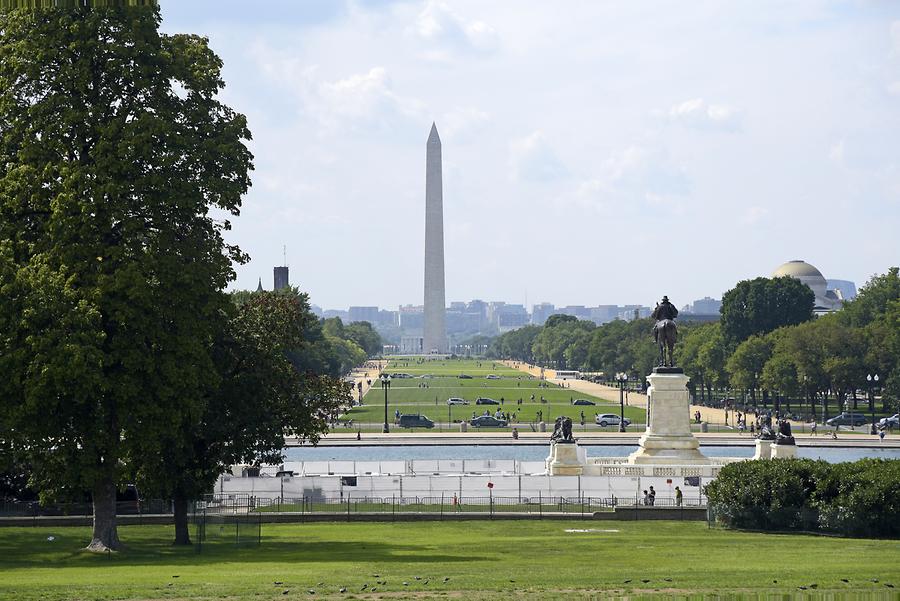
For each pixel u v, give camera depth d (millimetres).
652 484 121875
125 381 78625
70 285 79375
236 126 87375
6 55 82875
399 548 78812
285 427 92625
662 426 135875
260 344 89625
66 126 80875
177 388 80125
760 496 90062
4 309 76500
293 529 95500
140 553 78750
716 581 58906
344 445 192500
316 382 93438
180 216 84812
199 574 63656
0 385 76562
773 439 138125
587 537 85625
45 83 83688
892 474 84750
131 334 79438
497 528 94875
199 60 88625
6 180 81375
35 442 79812
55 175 81250
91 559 75562
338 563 69062
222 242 88562
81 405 79375
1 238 82125
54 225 79500
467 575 61688
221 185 84750
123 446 79312
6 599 54531
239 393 87312
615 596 54812
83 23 82625
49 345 75875
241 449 87062
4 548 82125
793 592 55812
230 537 85125
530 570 64000
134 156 81250
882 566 65062
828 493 88688
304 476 122312
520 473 137750
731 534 87688
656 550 75062
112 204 80125
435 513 102688
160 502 103250
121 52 82625
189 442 84562
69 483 78562
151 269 80812
